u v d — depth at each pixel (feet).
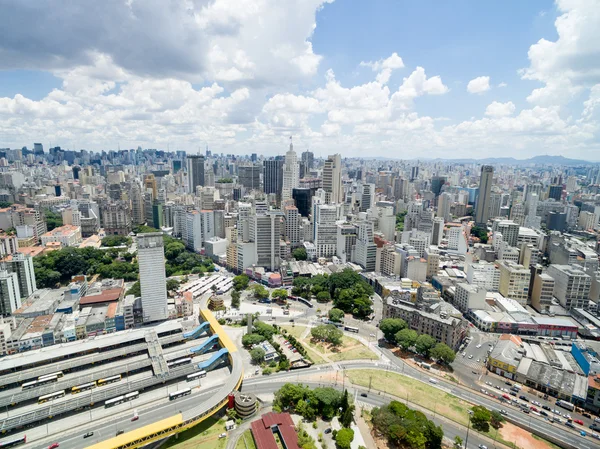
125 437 624.59
